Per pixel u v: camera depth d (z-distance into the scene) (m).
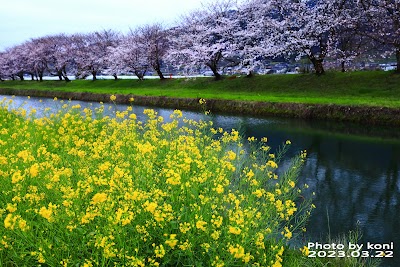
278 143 12.75
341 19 21.33
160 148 6.29
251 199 4.66
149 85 31.67
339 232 6.63
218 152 6.85
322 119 16.33
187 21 31.83
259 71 26.41
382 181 9.17
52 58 45.53
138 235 3.75
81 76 44.00
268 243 4.56
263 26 24.70
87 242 3.83
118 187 4.32
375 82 19.59
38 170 4.44
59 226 3.79
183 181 4.49
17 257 3.66
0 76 53.41
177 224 3.97
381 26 20.53
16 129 8.12
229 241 3.83
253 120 16.97
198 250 3.93
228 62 30.75
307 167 10.26
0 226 3.79
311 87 21.42
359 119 15.30
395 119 14.43
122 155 5.68
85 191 4.32
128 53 34.88
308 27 22.38
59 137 7.54
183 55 30.91
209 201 4.38
